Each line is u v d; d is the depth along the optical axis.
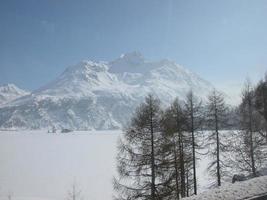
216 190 14.62
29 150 114.56
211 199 12.43
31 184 50.44
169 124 18.81
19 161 81.12
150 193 17.48
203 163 55.28
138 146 17.70
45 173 61.69
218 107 25.00
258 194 11.98
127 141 18.03
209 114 24.95
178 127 21.34
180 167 20.58
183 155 21.80
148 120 17.59
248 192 12.56
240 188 13.63
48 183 51.25
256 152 27.86
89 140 178.50
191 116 23.47
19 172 63.22
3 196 41.78
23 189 46.41
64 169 66.75
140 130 17.66
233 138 27.72
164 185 17.44
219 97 25.20
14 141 172.25
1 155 96.25
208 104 25.05
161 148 17.61
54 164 74.94
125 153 17.98
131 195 17.59
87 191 44.19
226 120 25.42
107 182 50.53
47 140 182.38
